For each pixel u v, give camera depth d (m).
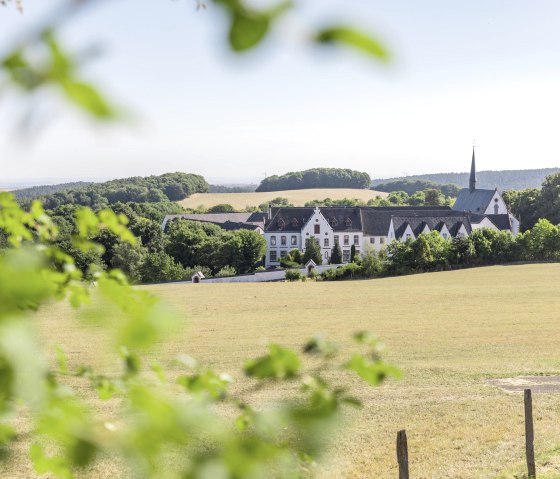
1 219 4.37
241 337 52.72
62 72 1.04
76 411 2.03
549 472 20.56
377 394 31.67
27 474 18.16
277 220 144.62
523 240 114.50
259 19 1.03
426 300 76.56
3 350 1.16
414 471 21.77
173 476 1.61
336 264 128.38
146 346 1.41
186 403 1.80
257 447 1.61
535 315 62.00
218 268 123.75
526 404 20.36
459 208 166.12
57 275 3.53
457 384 34.31
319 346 2.94
